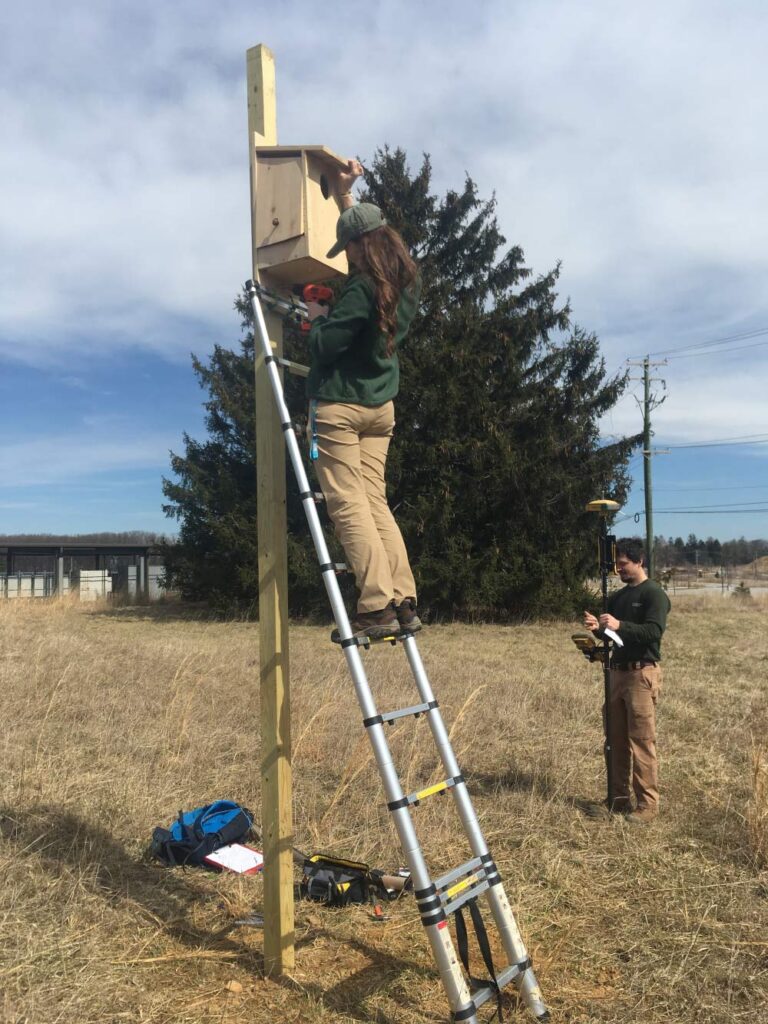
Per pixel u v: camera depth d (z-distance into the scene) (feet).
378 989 10.37
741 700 29.60
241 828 15.34
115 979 10.34
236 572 68.44
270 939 10.70
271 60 11.48
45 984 10.09
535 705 28.14
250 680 31.40
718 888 13.51
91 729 22.41
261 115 11.32
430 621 65.26
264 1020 9.64
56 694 25.67
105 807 16.35
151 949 11.29
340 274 11.48
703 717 26.76
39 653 33.63
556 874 14.03
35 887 12.67
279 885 10.64
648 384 111.24
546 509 64.18
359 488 10.11
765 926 12.17
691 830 16.19
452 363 62.18
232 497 68.18
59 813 15.71
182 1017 9.64
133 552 110.32
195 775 19.13
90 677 30.01
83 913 12.06
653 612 16.83
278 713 10.73
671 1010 9.98
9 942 11.06
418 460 62.49
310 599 65.10
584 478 65.87
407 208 70.54
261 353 11.08
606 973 10.93
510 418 65.98
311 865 13.60
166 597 95.81
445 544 62.64
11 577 111.24
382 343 10.13
